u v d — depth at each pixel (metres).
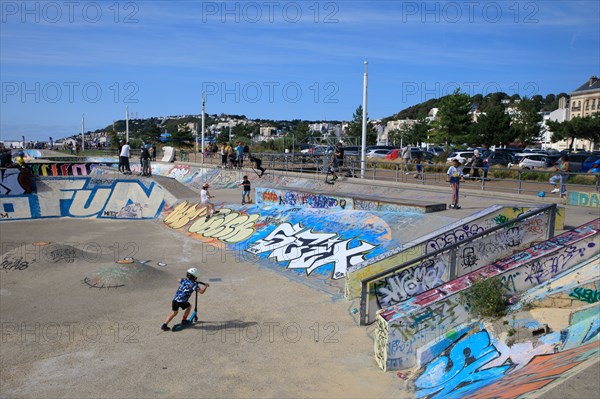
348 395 7.56
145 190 29.38
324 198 19.41
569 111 86.19
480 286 8.72
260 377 8.33
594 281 8.07
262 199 23.23
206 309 11.92
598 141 61.16
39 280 14.30
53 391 8.01
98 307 12.21
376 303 10.62
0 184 28.45
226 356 9.21
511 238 11.62
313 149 45.53
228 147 37.16
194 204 26.11
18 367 8.93
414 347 8.43
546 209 11.80
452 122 56.47
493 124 54.38
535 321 7.90
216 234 21.16
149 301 12.67
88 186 30.14
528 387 5.47
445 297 8.63
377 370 8.38
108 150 74.12
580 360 5.91
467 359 7.68
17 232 24.73
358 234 15.62
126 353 9.45
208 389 7.96
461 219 13.67
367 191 24.00
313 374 8.37
